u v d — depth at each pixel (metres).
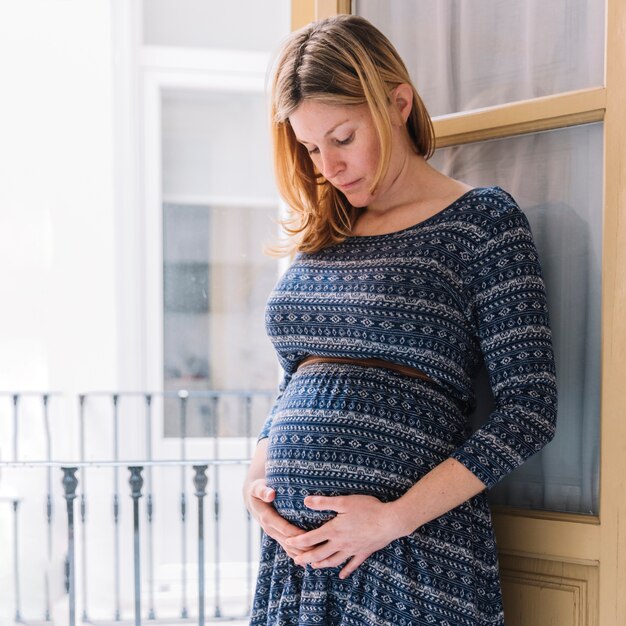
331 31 1.25
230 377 4.64
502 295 1.19
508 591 1.41
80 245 4.30
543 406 1.16
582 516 1.33
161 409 4.51
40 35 4.23
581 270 1.38
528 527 1.37
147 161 4.41
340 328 1.25
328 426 1.21
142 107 4.37
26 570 4.19
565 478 1.39
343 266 1.29
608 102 1.29
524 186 1.45
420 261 1.22
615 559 1.27
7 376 4.30
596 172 1.37
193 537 4.49
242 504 4.52
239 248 4.61
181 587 4.32
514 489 1.44
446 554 1.19
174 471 4.45
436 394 1.23
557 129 1.40
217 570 3.98
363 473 1.19
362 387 1.22
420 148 1.35
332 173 1.25
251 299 4.64
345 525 1.16
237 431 4.59
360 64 1.21
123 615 4.10
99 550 4.32
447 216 1.24
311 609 1.22
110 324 4.32
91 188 4.29
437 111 1.56
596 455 1.36
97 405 4.34
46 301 4.30
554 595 1.35
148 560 4.37
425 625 1.16
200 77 4.40
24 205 4.28
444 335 1.21
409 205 1.30
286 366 1.42
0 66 4.23
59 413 4.32
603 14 1.36
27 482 4.21
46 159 4.27
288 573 1.28
